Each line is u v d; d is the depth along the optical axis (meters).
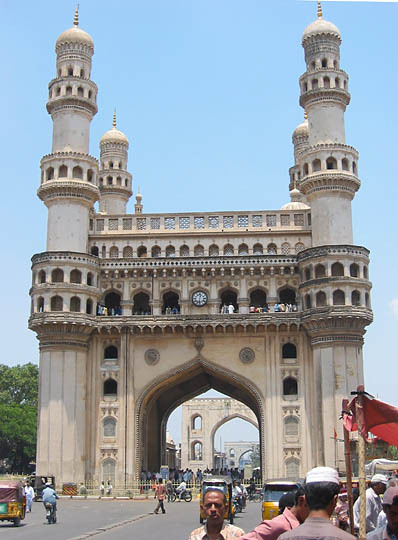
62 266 47.69
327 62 51.50
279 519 7.90
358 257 47.12
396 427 11.70
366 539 8.02
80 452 46.50
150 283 50.06
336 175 48.47
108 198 65.56
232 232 50.22
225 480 27.91
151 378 48.50
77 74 52.00
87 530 25.80
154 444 54.47
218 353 48.59
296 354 48.25
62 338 47.12
